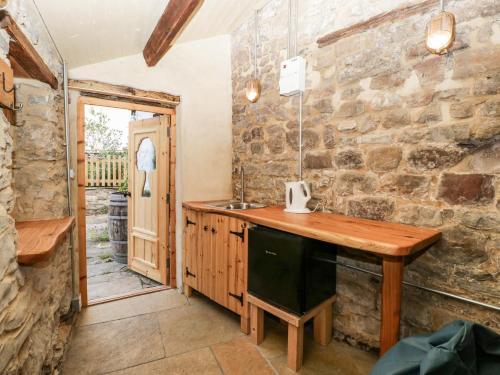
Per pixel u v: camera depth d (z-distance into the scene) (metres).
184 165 2.79
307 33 2.20
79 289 2.38
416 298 1.63
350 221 1.74
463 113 1.41
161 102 2.72
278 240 1.72
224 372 1.65
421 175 1.58
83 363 1.71
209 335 2.02
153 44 2.16
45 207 1.85
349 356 1.81
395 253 1.18
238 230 2.07
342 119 1.97
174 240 2.87
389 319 1.32
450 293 1.48
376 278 1.79
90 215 6.09
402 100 1.65
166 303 2.52
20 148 1.73
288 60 2.22
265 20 2.57
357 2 1.86
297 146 2.30
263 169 2.66
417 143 1.59
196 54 2.84
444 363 0.91
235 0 2.37
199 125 2.88
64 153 2.19
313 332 2.03
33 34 1.43
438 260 1.52
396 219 1.69
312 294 1.72
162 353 1.82
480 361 1.01
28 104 1.73
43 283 1.34
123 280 3.07
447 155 1.47
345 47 1.93
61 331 1.82
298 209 2.07
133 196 3.29
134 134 3.25
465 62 1.40
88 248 4.25
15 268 1.04
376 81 1.77
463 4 1.40
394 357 1.12
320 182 2.14
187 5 1.56
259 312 1.92
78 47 1.99
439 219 1.51
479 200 1.37
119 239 3.59
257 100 2.68
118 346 1.88
